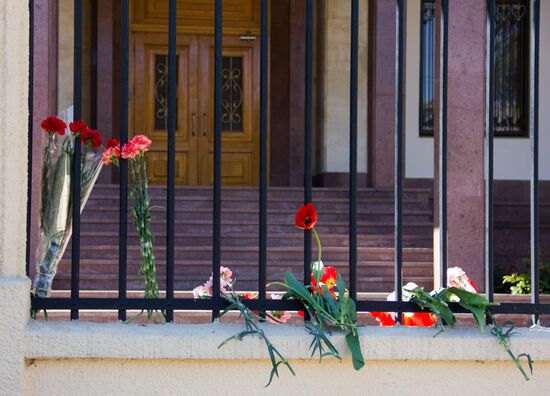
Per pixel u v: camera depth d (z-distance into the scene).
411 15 12.80
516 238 12.40
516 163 12.96
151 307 3.15
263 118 3.22
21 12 3.04
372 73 12.27
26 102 3.06
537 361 3.16
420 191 11.48
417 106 12.84
